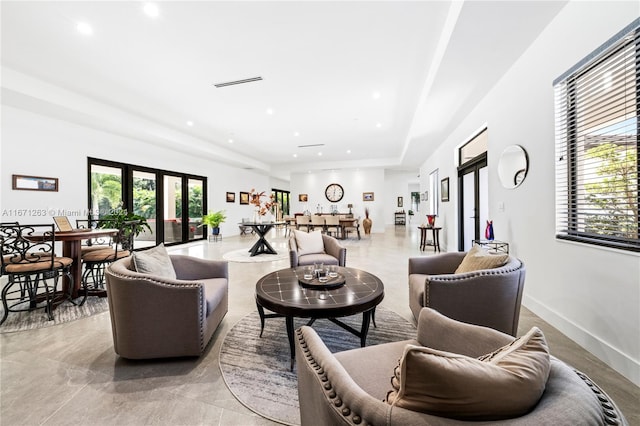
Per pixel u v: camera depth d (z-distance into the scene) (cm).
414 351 60
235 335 226
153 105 466
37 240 274
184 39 285
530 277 269
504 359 70
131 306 179
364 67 344
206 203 860
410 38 287
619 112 175
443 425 54
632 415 138
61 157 473
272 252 592
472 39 252
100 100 441
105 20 255
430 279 190
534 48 256
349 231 884
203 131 629
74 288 313
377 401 61
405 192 1384
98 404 148
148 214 665
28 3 232
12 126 409
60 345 210
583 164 205
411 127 579
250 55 316
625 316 169
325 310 175
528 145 269
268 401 150
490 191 352
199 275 256
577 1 203
